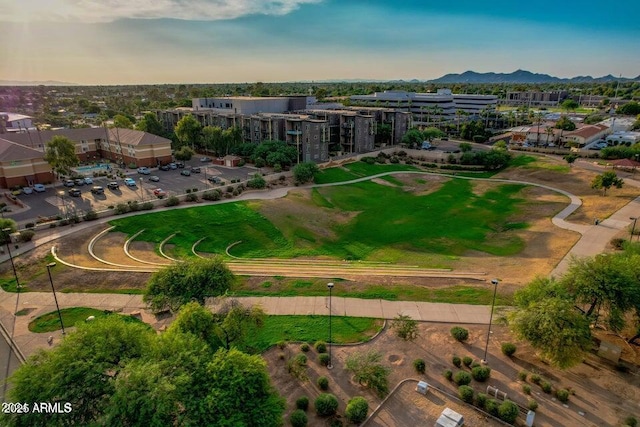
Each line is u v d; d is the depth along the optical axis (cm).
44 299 3756
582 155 10425
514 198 7762
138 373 1967
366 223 6812
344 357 2950
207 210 6512
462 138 14400
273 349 3033
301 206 7156
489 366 2844
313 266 4919
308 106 14225
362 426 2341
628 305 2919
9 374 2817
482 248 5638
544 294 3050
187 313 2731
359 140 11281
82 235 5272
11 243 4966
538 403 2506
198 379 2084
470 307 3581
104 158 10519
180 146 11281
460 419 2308
